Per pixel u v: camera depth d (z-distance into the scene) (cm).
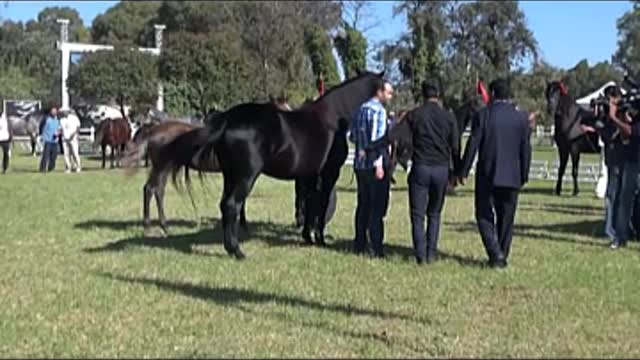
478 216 1018
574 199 1922
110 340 691
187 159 1135
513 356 648
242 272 987
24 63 7544
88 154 3944
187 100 5453
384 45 6153
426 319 763
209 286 905
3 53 7256
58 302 826
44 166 2845
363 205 1109
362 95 1148
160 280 936
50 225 1409
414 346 674
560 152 2042
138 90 5650
